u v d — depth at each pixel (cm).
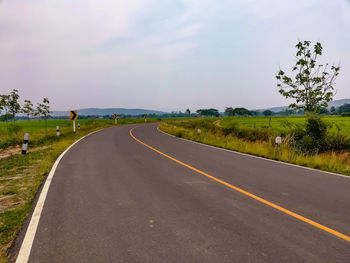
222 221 383
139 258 279
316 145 1155
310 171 763
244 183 611
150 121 6894
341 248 302
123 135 2148
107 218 394
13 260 278
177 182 618
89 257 281
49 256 284
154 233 342
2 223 376
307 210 429
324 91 1395
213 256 283
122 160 935
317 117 1241
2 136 1681
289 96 1461
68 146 1345
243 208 439
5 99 2198
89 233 342
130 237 330
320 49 1374
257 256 283
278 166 839
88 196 505
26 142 1097
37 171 735
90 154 1074
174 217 399
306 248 301
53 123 5244
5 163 871
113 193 526
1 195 514
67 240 322
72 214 410
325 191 545
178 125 3734
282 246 306
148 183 608
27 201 479
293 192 536
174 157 1014
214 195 514
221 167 815
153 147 1342
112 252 292
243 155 1086
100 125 3628
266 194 521
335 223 376
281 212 420
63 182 614
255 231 348
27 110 2523
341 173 747
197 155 1073
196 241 319
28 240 322
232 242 316
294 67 1431
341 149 1112
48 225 367
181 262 271
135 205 454
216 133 2008
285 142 1220
